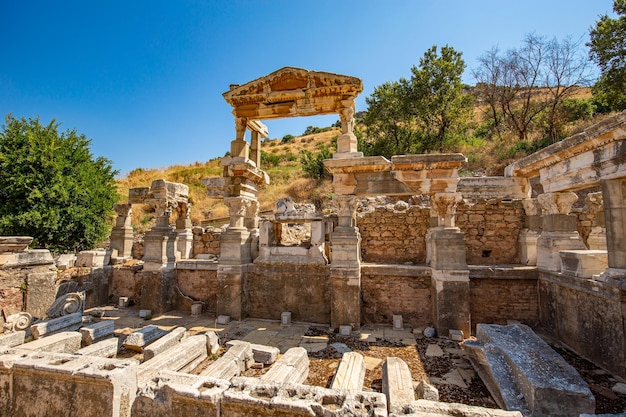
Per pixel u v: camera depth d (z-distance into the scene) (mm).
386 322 7766
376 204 12930
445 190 7254
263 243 8578
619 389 4473
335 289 7469
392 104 22062
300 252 8250
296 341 6688
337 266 7492
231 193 8758
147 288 9094
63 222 14359
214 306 9117
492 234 9070
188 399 3328
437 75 21281
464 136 22234
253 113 8633
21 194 13734
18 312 6898
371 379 4945
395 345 6391
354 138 7906
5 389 3957
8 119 14375
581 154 5840
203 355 5695
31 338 6371
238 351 5297
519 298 7383
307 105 8258
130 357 5875
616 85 17250
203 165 37188
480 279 7531
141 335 6246
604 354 5199
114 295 10406
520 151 16766
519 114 22609
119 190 28438
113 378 3547
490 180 9883
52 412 3727
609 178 5211
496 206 9094
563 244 6766
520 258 8797
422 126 22453
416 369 5301
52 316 7262
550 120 19516
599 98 19500
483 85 23859
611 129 4910
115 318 8594
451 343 6484
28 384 3855
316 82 8148
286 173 26969
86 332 6289
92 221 15406
